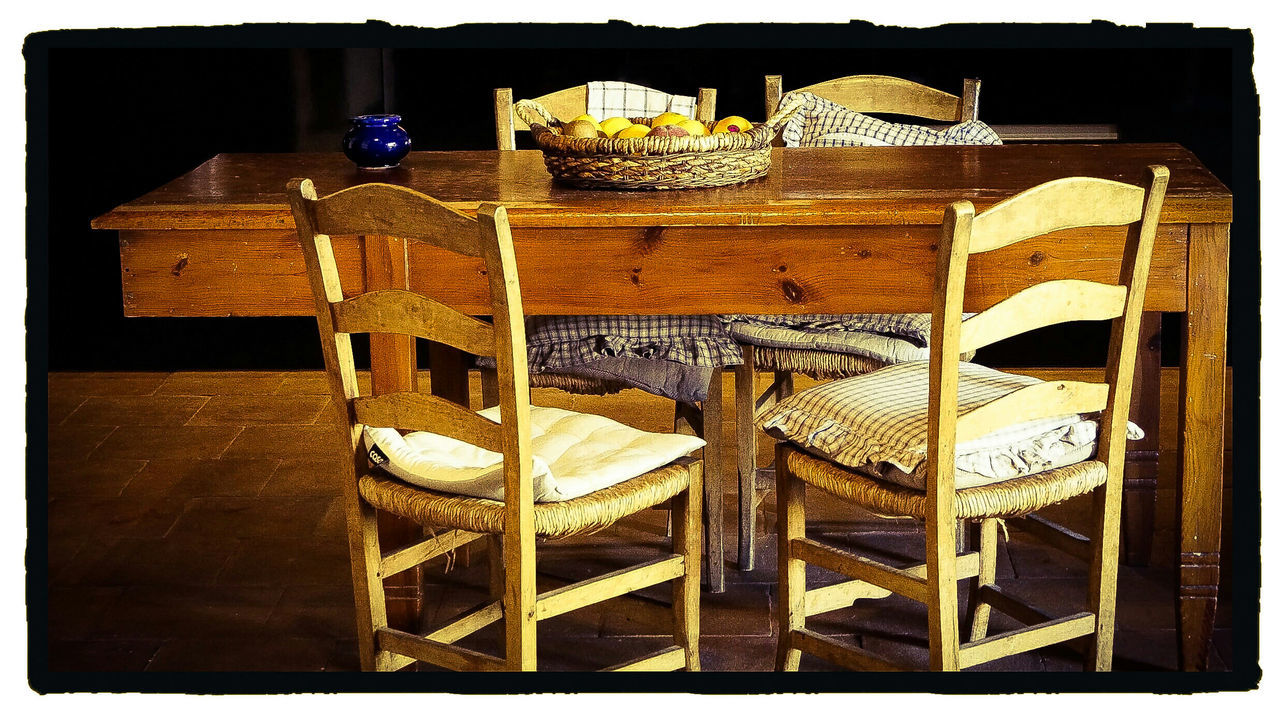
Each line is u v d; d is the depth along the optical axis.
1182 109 4.71
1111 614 2.28
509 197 2.52
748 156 2.61
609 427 2.35
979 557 2.51
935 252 2.36
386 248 2.42
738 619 2.71
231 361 4.82
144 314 2.47
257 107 4.79
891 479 2.12
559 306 2.43
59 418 4.12
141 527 3.23
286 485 3.50
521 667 2.11
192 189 2.66
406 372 2.51
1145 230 2.04
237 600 2.84
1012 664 2.51
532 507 2.05
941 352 1.96
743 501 2.91
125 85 4.71
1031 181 2.59
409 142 2.94
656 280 2.41
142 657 2.59
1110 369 2.14
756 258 2.39
